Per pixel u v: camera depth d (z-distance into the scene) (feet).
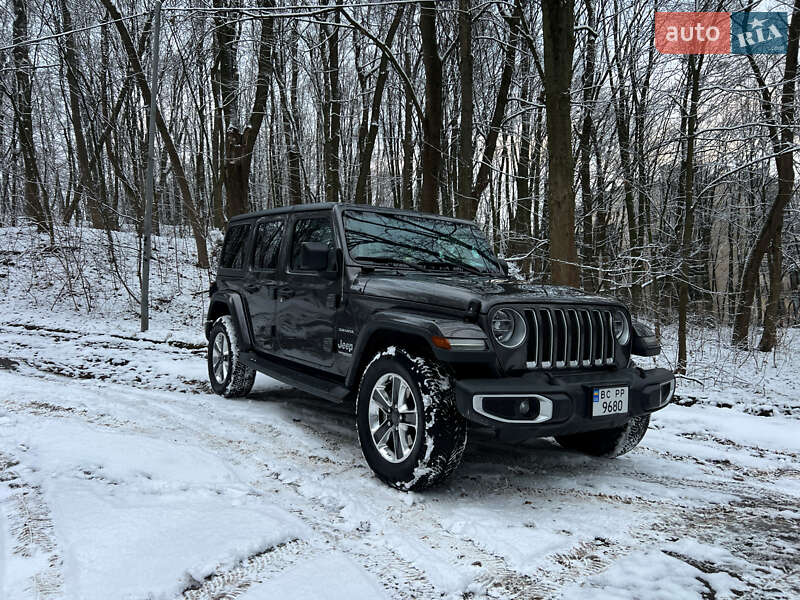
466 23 36.99
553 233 25.29
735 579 7.86
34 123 89.30
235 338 18.83
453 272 14.47
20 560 7.66
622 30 44.37
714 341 40.14
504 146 59.62
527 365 10.80
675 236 40.88
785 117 35.91
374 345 12.64
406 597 7.23
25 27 69.62
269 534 8.58
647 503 10.86
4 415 15.87
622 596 7.32
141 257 53.72
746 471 13.32
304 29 57.36
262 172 110.73
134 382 22.11
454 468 10.52
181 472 11.55
